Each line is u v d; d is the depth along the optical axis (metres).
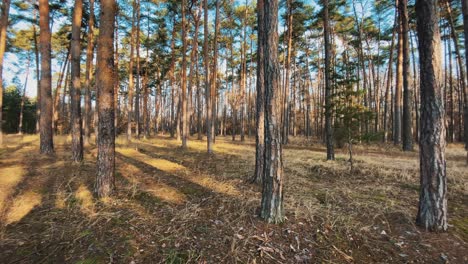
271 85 3.18
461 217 3.53
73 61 7.21
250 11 18.73
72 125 7.10
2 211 3.43
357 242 2.86
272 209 3.21
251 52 21.28
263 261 2.48
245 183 5.16
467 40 6.20
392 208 3.77
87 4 12.66
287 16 14.84
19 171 5.77
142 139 17.78
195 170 6.50
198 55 20.62
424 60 3.14
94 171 5.88
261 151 5.12
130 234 2.90
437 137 3.08
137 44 16.81
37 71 18.56
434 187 3.10
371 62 20.16
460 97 20.64
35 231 2.93
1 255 2.45
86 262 2.36
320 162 7.48
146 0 15.22
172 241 2.78
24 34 17.81
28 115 27.22
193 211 3.58
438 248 2.73
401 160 7.93
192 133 30.53
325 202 4.06
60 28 16.31
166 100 40.69
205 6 10.57
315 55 24.89
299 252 2.64
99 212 3.46
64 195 4.11
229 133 34.75
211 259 2.48
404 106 11.26
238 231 2.99
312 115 32.56
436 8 3.08
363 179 5.71
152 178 5.55
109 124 4.17
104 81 4.11
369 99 19.61
